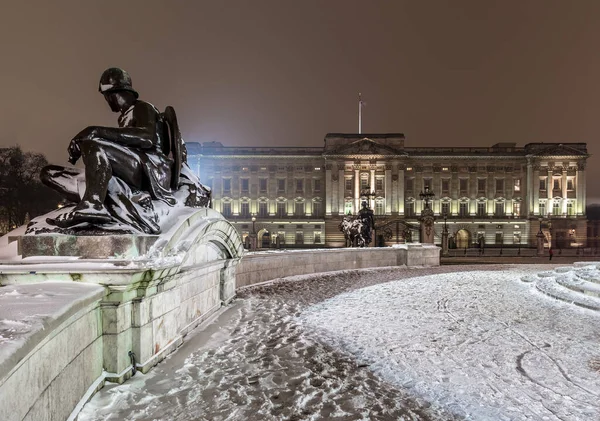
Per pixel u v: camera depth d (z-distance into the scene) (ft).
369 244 92.58
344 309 32.22
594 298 34.76
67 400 12.42
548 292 38.09
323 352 21.39
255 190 265.95
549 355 21.04
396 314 30.48
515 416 14.57
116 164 19.48
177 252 19.52
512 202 264.11
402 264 70.28
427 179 264.52
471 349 22.00
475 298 37.32
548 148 257.75
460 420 14.28
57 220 17.88
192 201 25.14
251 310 31.40
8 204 211.00
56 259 16.42
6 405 8.29
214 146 268.00
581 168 259.60
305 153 263.49
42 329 9.42
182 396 15.62
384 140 261.44
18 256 17.35
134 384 16.08
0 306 10.99
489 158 262.88
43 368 10.52
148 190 21.45
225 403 15.20
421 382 17.53
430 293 40.22
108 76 22.18
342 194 257.34
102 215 17.80
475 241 259.39
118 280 15.49
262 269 47.47
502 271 63.21
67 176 20.92
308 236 259.19
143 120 21.27
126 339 16.62
